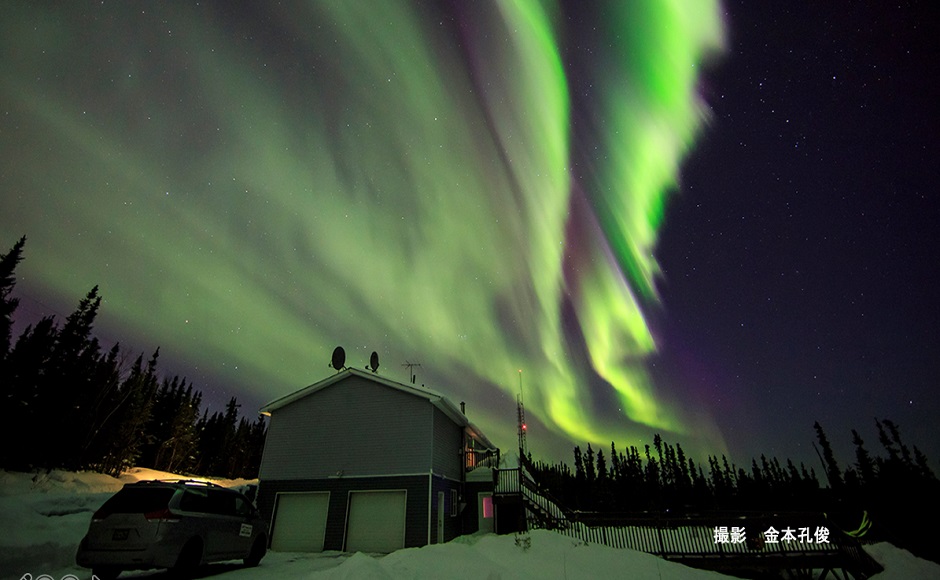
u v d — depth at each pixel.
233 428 56.66
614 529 16.58
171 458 43.06
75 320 32.25
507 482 21.95
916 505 36.69
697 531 16.20
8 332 26.34
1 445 23.03
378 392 20.16
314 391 20.72
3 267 27.38
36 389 26.89
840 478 57.69
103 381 31.83
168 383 49.16
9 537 9.38
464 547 11.52
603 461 71.12
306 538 18.33
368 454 19.20
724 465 73.62
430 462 18.67
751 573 16.97
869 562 14.43
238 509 11.48
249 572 10.80
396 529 17.88
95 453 29.59
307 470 19.41
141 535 8.36
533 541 12.62
